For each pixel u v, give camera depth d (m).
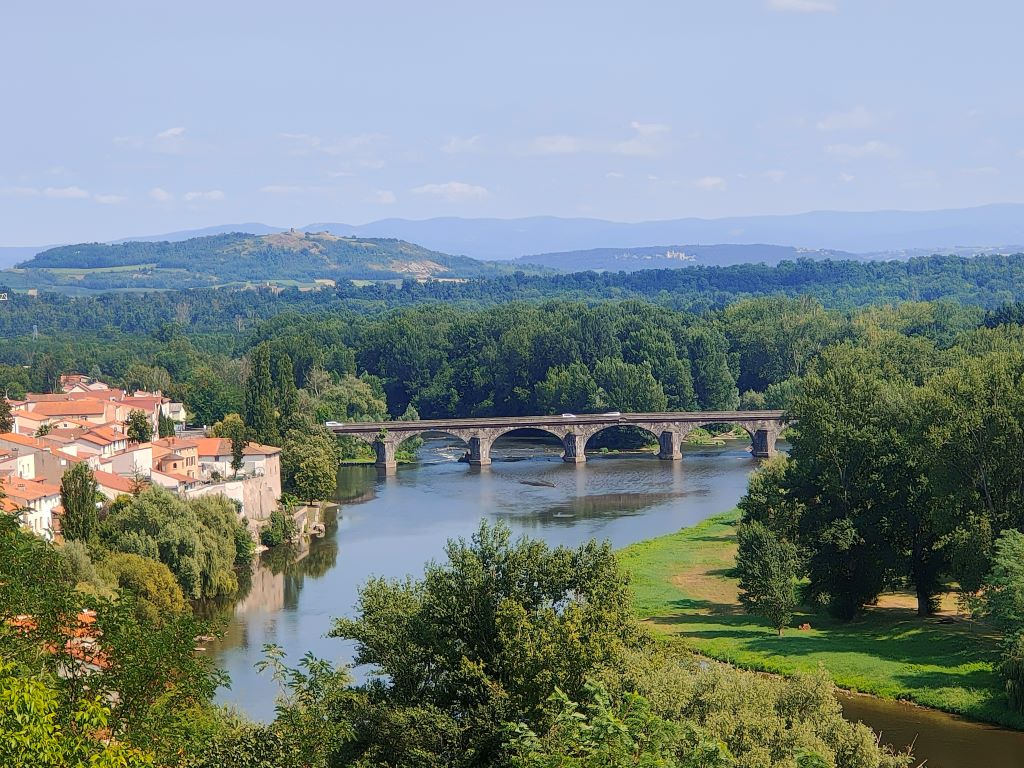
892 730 134.50
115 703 64.75
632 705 64.12
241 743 72.19
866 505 180.25
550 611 90.38
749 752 92.69
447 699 88.81
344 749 84.81
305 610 192.38
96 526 190.38
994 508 172.38
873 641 167.88
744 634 174.38
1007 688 137.62
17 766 50.53
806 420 192.75
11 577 69.25
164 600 179.75
